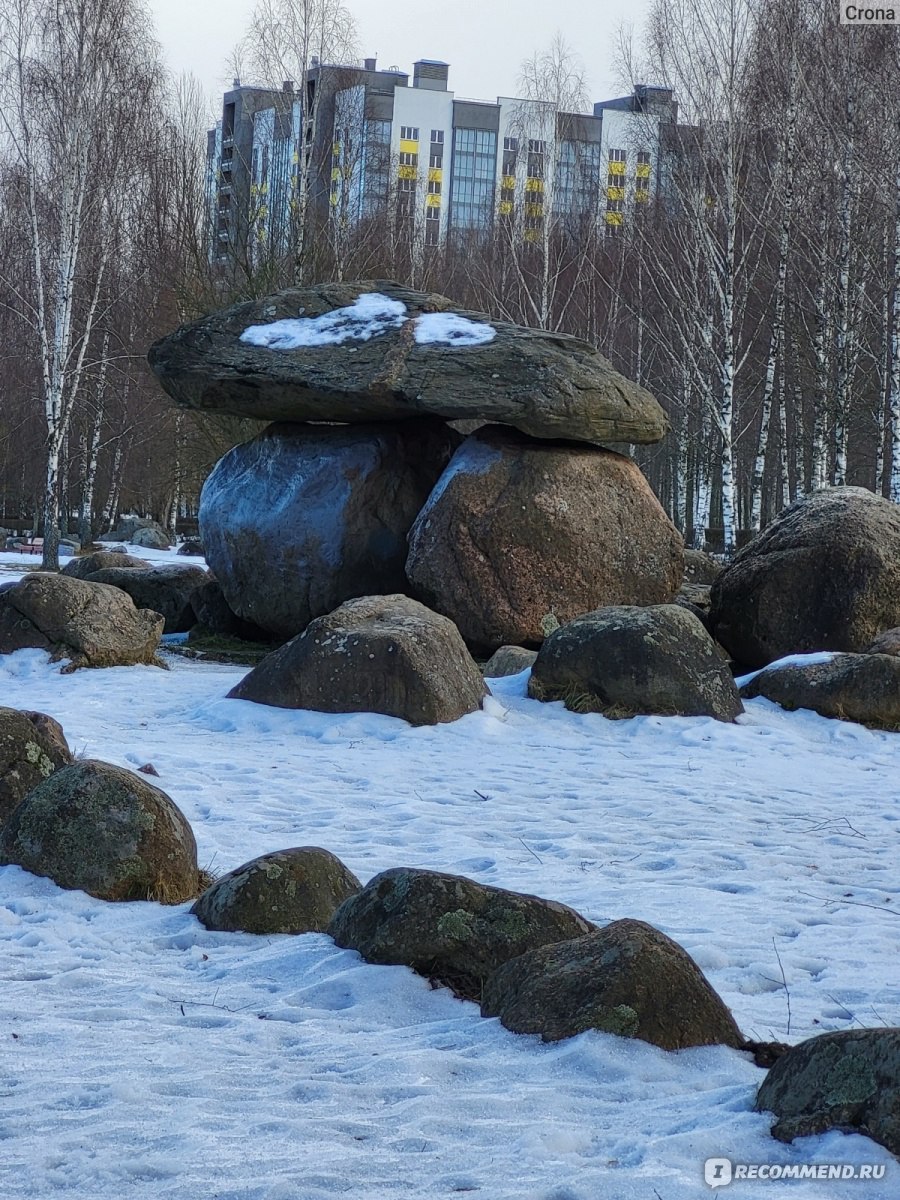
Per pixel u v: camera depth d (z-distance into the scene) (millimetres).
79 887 7238
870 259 35250
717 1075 4734
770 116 34906
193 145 47031
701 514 44875
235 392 19594
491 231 61750
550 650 15383
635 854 9148
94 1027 5164
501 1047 4965
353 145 46781
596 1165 3852
